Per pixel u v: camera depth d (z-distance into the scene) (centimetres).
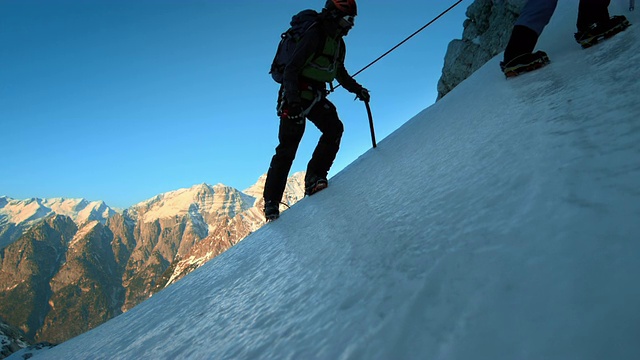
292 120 451
